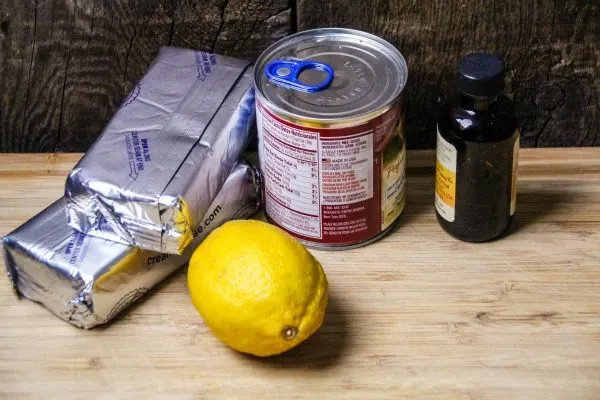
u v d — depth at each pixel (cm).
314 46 96
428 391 84
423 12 99
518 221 99
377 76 92
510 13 99
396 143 92
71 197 90
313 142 88
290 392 84
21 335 90
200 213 90
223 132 93
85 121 109
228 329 82
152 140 92
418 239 97
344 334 88
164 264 93
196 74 98
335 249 96
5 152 110
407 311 90
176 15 101
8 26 102
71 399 84
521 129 108
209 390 84
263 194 98
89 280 86
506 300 91
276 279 80
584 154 106
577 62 102
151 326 90
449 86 104
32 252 88
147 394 84
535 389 83
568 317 89
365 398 83
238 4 100
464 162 91
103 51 104
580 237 97
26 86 106
